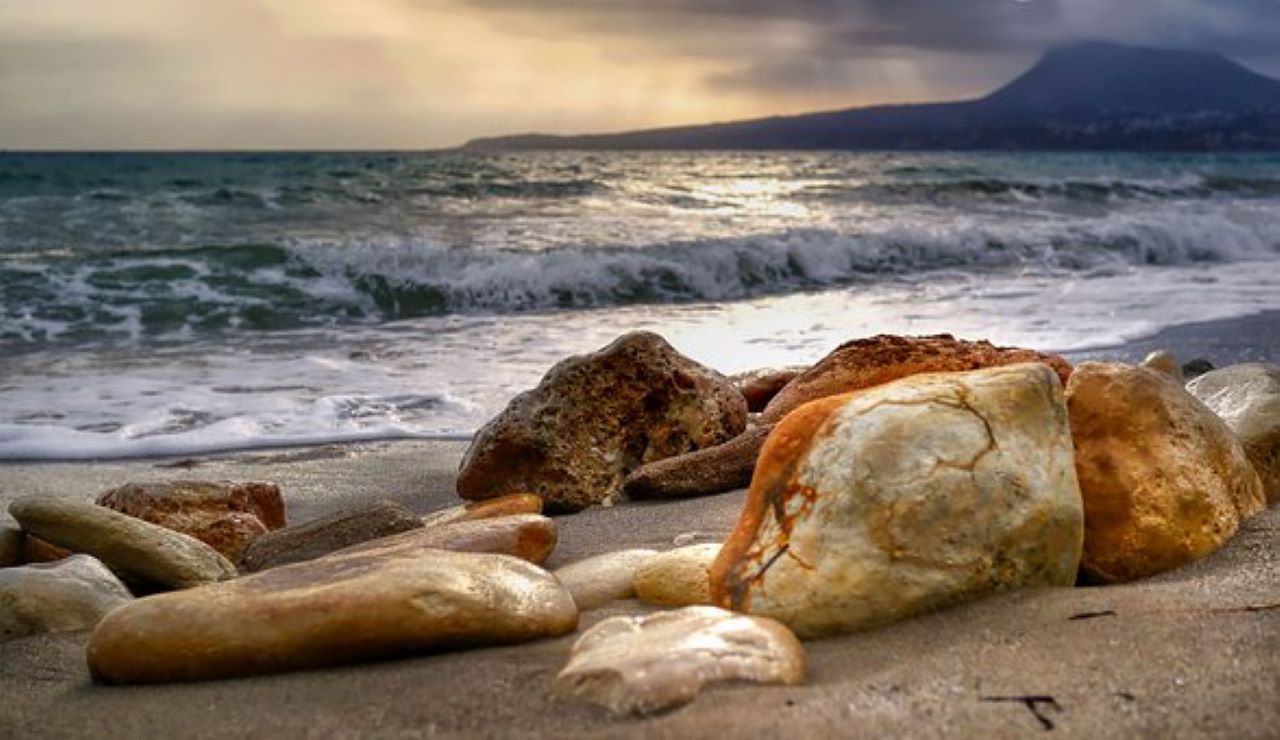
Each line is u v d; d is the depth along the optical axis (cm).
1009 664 96
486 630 105
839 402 112
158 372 239
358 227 481
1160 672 94
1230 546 115
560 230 463
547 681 98
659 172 960
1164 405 119
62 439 190
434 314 331
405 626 103
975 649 98
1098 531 113
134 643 104
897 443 107
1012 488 107
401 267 356
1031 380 111
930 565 104
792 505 108
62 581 121
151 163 981
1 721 100
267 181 707
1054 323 290
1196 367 210
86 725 98
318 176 758
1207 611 102
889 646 100
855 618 103
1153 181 685
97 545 133
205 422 199
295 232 457
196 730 96
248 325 304
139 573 133
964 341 171
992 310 315
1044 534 107
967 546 105
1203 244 464
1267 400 134
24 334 286
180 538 136
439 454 185
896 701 92
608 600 116
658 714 91
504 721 93
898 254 426
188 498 149
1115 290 354
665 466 153
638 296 364
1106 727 88
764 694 92
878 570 104
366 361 251
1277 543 115
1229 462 121
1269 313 303
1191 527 114
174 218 513
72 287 328
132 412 205
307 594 104
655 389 161
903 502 105
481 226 482
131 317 306
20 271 340
